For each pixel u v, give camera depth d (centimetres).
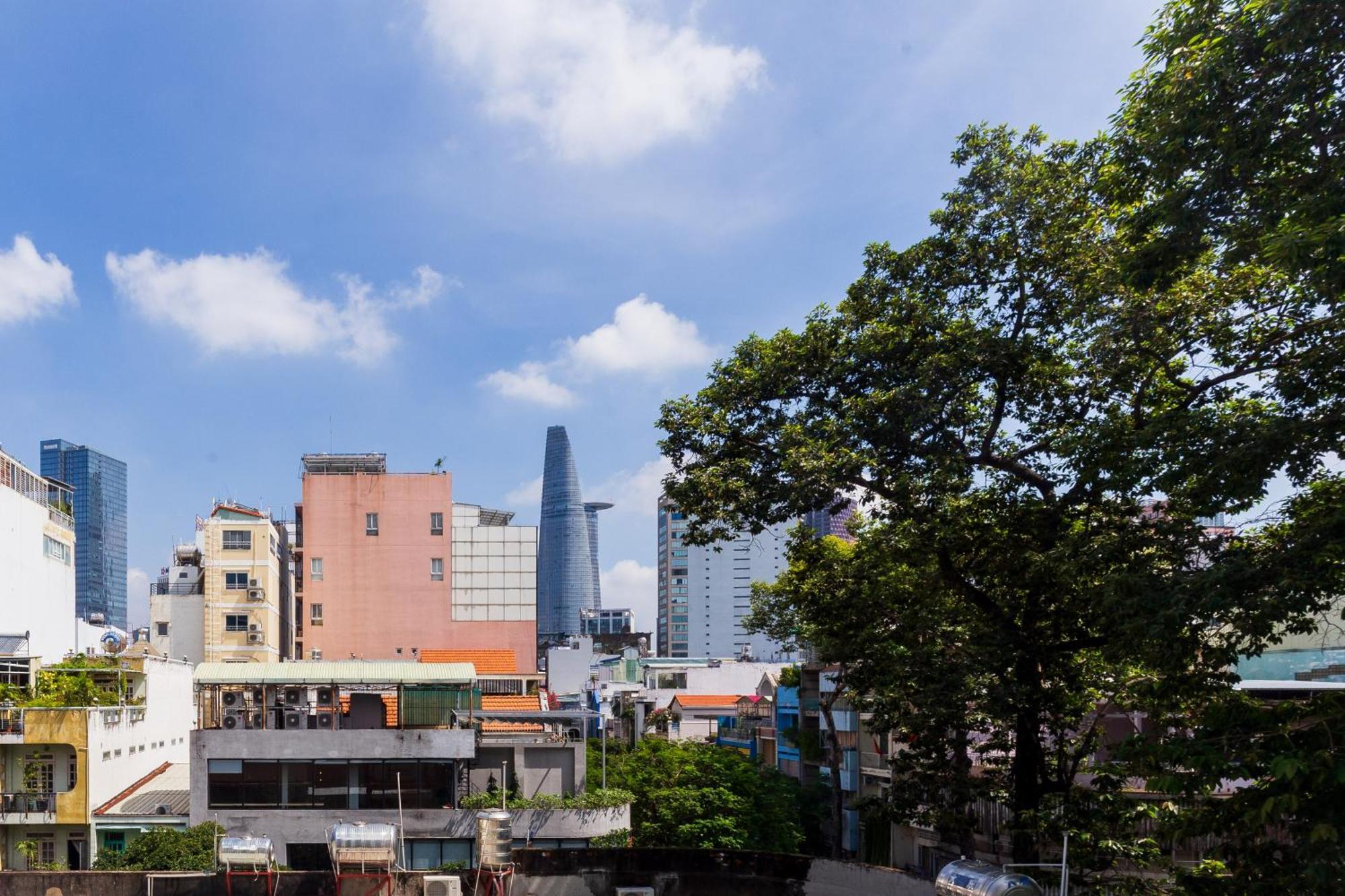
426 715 3244
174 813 3120
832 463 1530
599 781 3934
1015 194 1518
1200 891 1048
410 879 1372
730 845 3728
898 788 1839
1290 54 1032
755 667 7975
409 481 5950
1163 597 1119
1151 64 1203
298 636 6675
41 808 3047
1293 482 1103
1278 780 975
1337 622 2217
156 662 3997
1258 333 1312
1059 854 1516
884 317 1656
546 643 9250
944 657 1709
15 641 3544
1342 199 973
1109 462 1308
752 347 1755
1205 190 1116
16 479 3884
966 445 1619
